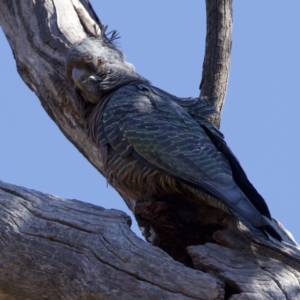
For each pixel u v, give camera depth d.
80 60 15.47
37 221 12.12
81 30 18.61
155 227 13.40
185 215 13.30
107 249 11.48
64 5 18.80
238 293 11.09
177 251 13.30
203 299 10.76
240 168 13.00
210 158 12.64
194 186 12.37
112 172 13.98
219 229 13.02
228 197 11.75
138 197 14.16
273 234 11.75
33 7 18.84
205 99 14.99
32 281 11.77
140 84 14.91
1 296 12.05
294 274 11.50
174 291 10.88
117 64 15.93
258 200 12.68
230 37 17.23
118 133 13.58
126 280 11.10
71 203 12.46
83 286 11.28
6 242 11.93
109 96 15.00
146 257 11.23
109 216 12.13
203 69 17.27
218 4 17.03
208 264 11.50
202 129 13.67
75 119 17.52
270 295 10.94
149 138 13.12
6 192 12.61
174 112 13.67
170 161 12.73
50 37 18.20
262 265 11.53
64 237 11.84
